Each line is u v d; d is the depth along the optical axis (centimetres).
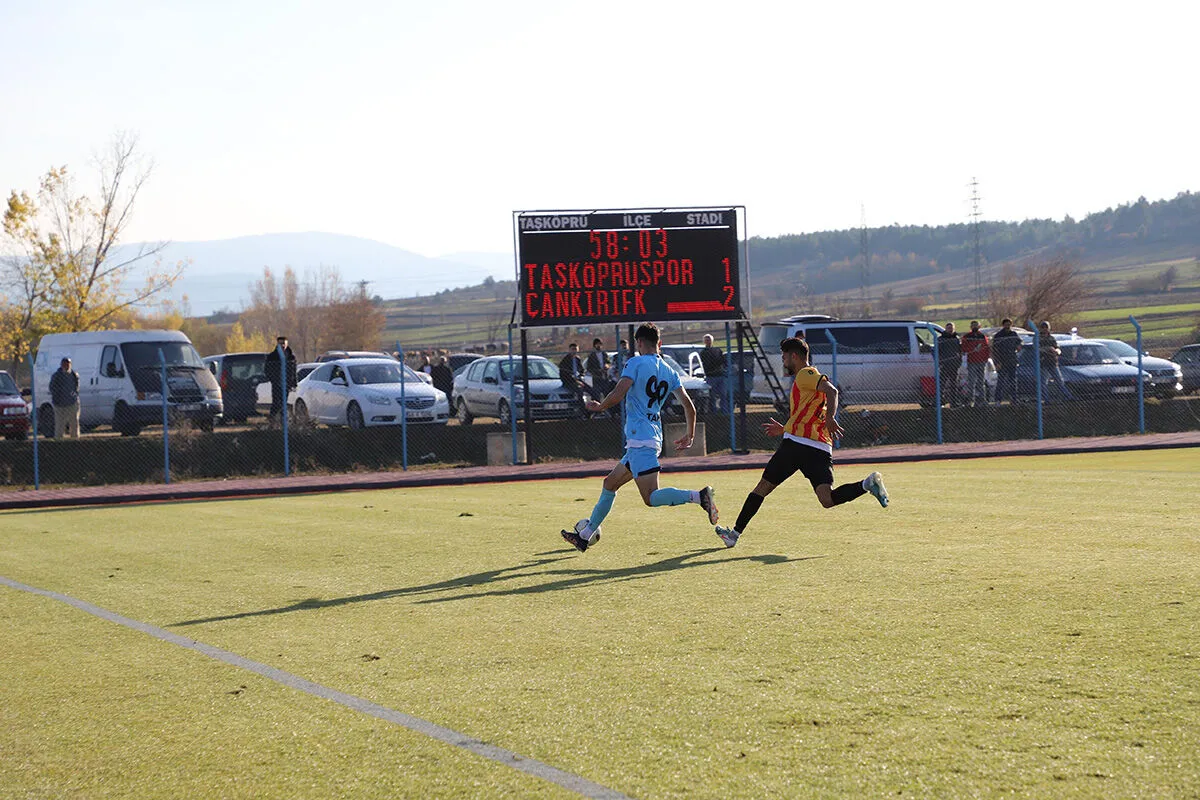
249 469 2855
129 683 735
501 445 2781
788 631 780
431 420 3055
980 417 3052
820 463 1149
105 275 5409
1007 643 713
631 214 2619
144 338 3177
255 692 695
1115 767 493
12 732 638
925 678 644
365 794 511
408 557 1239
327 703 662
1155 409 3128
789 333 3164
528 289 2592
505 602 945
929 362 3111
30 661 812
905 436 3028
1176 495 1520
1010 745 527
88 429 3206
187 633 882
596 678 684
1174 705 571
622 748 554
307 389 3266
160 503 2133
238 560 1277
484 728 597
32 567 1304
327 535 1472
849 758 521
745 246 2662
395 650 788
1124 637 713
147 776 554
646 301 2627
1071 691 604
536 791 502
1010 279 7231
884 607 842
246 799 515
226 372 3991
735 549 1181
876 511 1459
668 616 853
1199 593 837
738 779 504
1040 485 1731
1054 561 1009
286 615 937
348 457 2945
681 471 2373
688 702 622
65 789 542
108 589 1116
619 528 1402
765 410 3159
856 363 3097
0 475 2712
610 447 3003
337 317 11406
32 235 5278
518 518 1582
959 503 1516
